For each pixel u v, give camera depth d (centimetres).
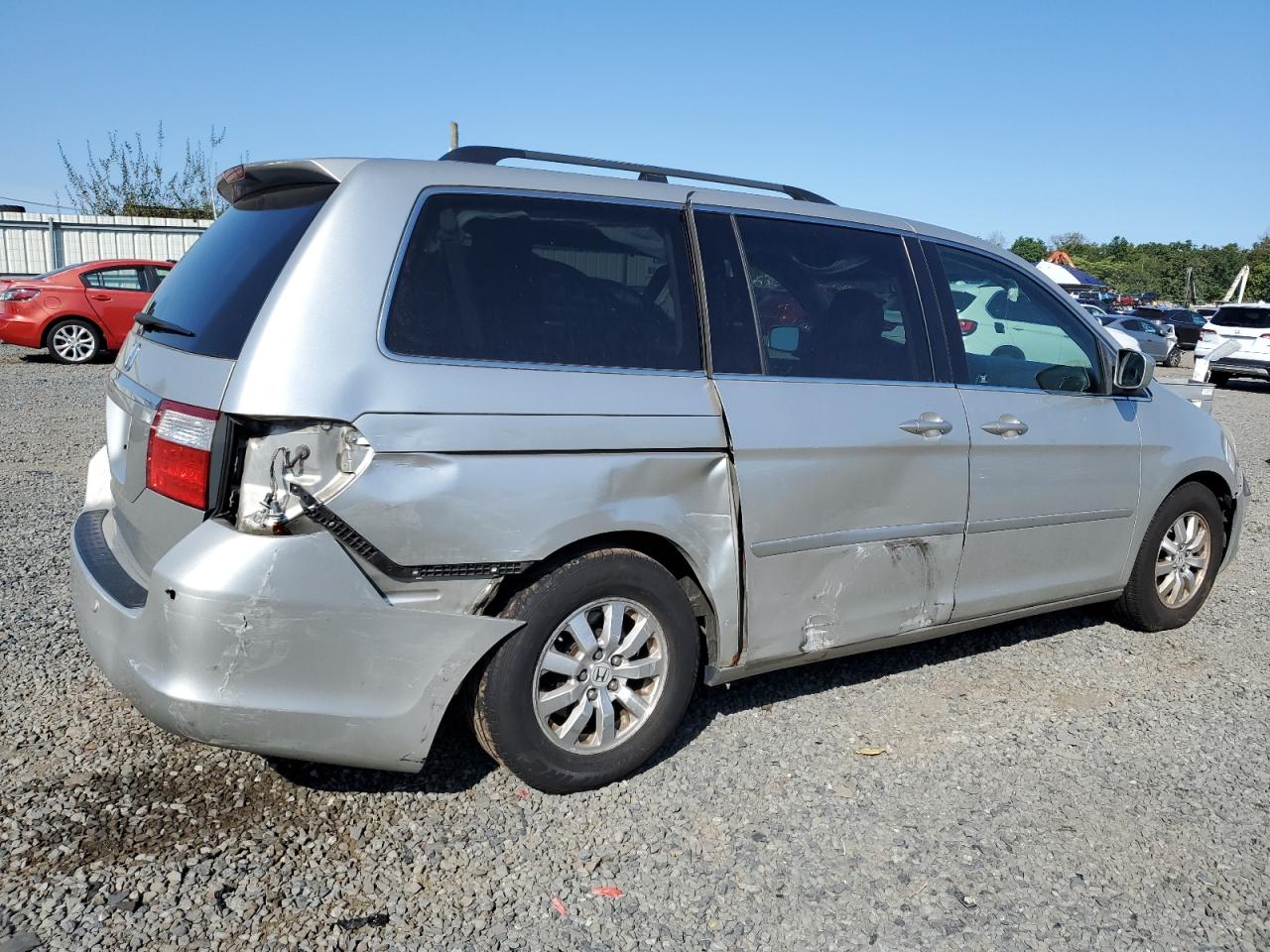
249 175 331
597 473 311
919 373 395
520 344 308
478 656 298
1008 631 503
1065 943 268
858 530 372
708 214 358
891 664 452
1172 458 480
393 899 274
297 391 271
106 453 379
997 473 411
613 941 262
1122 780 354
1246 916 281
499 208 317
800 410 355
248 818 308
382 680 286
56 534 591
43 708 370
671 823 317
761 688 420
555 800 326
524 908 273
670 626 335
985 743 378
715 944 262
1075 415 441
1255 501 863
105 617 293
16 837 291
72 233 2570
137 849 289
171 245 2664
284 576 270
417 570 286
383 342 286
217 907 266
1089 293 4475
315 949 254
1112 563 470
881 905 280
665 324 338
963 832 317
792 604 361
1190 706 419
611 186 342
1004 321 429
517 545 297
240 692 271
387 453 279
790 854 303
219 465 272
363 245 291
